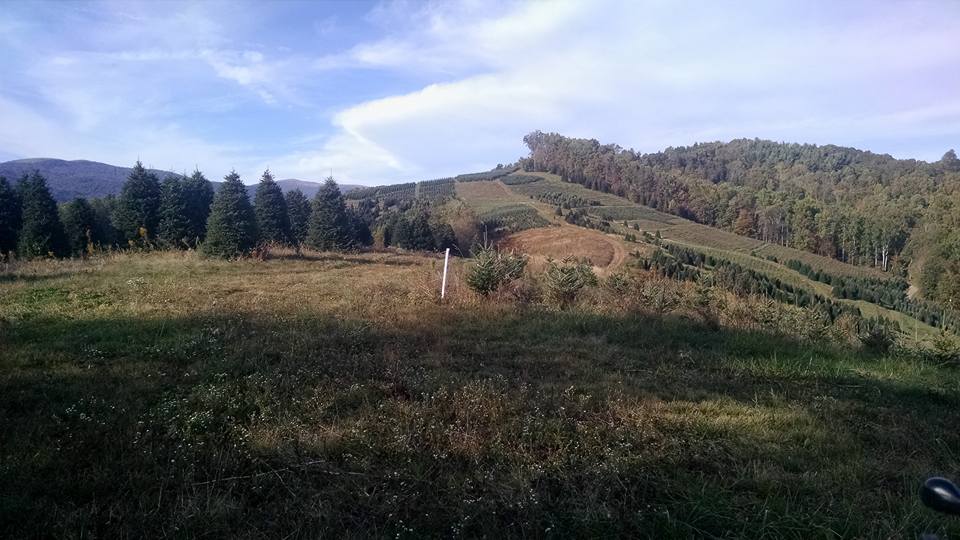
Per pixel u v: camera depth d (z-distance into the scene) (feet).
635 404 18.58
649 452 14.97
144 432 15.05
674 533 11.26
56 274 46.73
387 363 21.83
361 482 13.07
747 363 25.23
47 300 34.17
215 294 38.99
